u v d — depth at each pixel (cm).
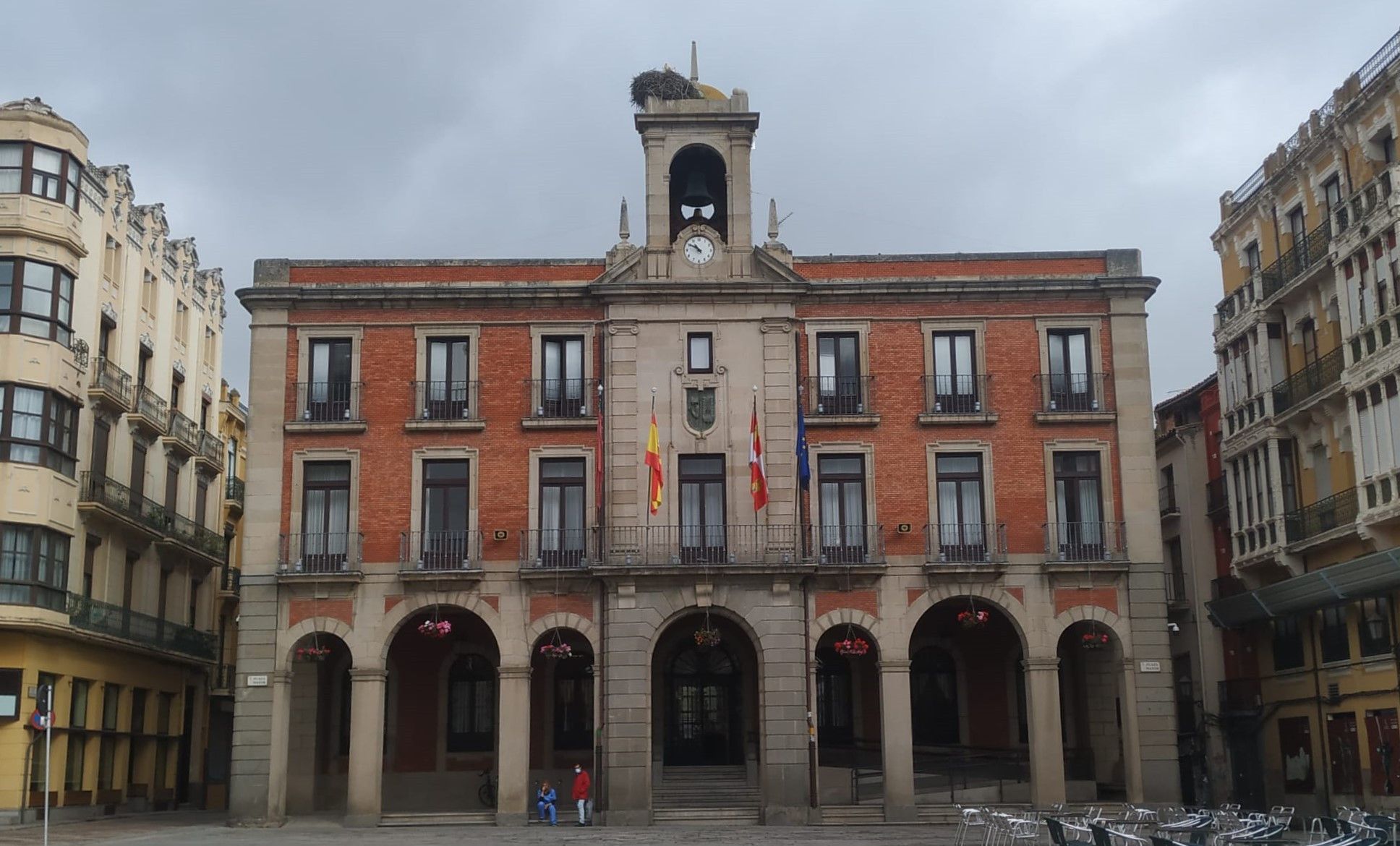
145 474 4538
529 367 3772
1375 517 3325
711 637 3566
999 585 3656
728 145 3872
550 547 3678
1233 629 4262
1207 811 2758
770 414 3716
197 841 3067
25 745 3650
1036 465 3725
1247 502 4116
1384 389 3297
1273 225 4109
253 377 3741
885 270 3844
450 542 3669
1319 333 3766
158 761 4622
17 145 3847
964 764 3800
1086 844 2055
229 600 5372
